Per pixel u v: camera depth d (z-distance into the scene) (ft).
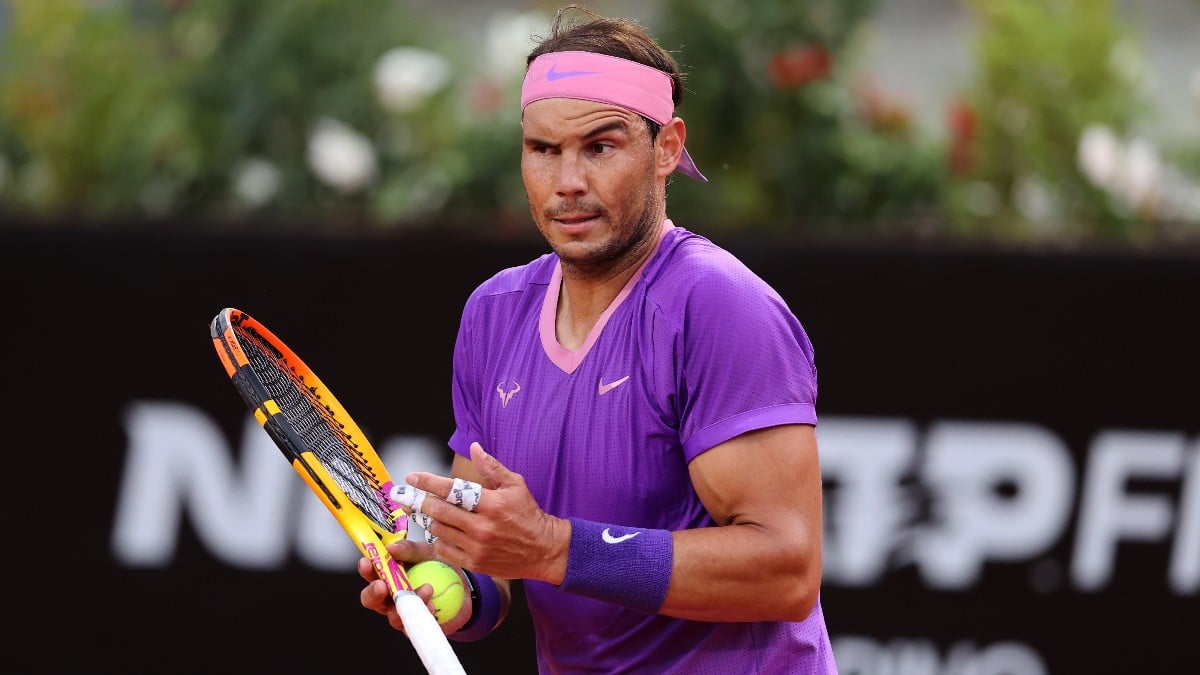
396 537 31.45
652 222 29.58
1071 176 64.08
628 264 29.50
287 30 65.72
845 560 56.34
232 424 57.36
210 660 57.62
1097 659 56.08
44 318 57.21
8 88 67.26
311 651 57.62
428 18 72.90
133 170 65.00
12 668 57.72
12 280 57.16
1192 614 55.83
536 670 56.13
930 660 56.39
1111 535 55.98
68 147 65.41
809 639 30.66
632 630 30.27
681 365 28.55
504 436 30.78
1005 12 65.67
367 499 32.58
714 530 28.14
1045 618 56.13
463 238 56.08
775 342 28.32
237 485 57.52
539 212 29.01
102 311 57.21
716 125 63.31
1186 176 67.56
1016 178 64.54
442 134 65.62
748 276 28.94
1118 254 55.21
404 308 56.29
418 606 29.32
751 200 63.16
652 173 29.19
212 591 57.57
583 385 29.60
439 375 56.29
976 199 64.64
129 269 57.06
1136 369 55.47
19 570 57.72
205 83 66.03
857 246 55.52
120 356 57.21
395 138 65.87
